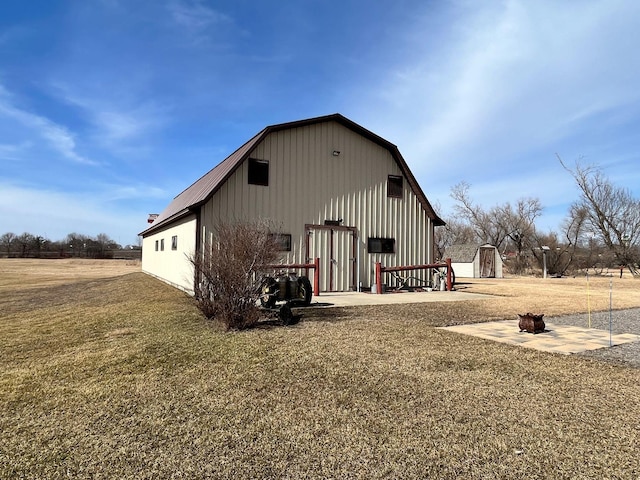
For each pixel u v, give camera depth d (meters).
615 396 3.99
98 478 2.60
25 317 9.80
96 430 3.31
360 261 15.36
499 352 5.71
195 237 12.64
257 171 13.64
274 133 14.02
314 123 14.73
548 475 2.58
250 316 7.41
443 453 2.88
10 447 3.04
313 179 14.63
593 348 6.00
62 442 3.11
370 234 15.66
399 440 3.08
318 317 8.59
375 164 15.97
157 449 2.97
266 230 8.26
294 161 14.31
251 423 3.41
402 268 15.18
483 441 3.06
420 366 5.01
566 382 4.41
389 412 3.62
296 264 14.08
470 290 16.69
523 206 41.81
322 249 14.66
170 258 17.64
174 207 21.12
